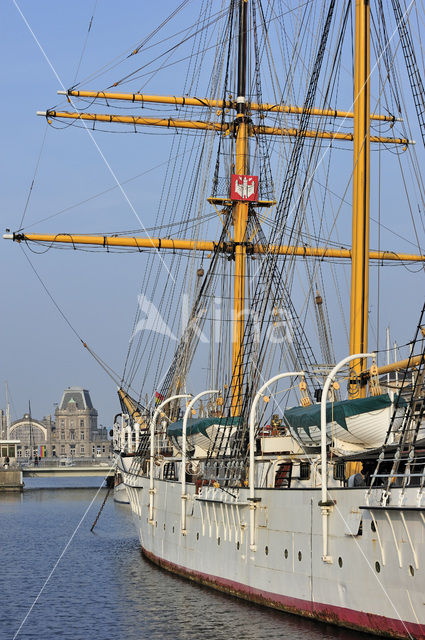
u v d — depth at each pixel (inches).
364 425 1262.3
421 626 1015.0
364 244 1571.1
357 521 1121.4
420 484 1024.9
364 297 1556.3
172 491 1843.0
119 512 4138.8
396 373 1375.5
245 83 2532.0
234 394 1704.0
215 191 2539.4
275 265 1654.8
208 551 1606.8
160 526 1948.8
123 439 3838.6
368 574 1103.0
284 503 1306.6
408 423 1080.8
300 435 1397.6
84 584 1854.1
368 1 1626.5
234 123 2534.5
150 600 1568.7
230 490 1494.8
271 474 1471.5
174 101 2753.4
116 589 1737.2
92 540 2815.0
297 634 1200.2
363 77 1616.6
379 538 1076.5
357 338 1541.6
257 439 1560.0
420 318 1118.4
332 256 2625.5
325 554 1184.2
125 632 1352.1
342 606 1163.9
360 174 1588.3
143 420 2687.0
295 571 1275.8
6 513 4136.3
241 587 1455.5
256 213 2496.3
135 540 2787.9
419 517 999.0
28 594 1759.4
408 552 1025.5
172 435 2036.2
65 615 1521.9
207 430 1779.0
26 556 2409.0
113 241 2719.0
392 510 1043.9
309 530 1237.7
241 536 1450.5
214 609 1435.8
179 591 1638.8
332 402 1305.4
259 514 1382.9
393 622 1066.1
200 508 1642.5
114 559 2246.6
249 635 1232.8
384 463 1190.9
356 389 1507.1
